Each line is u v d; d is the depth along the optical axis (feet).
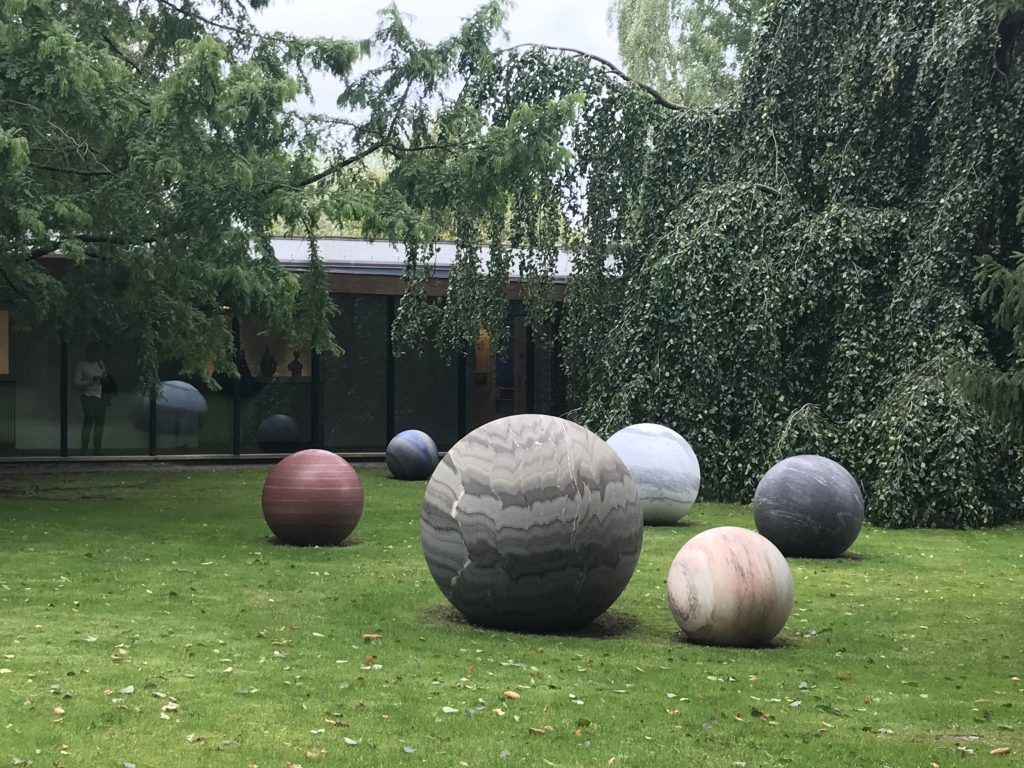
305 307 56.29
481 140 50.98
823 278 58.75
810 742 19.26
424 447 68.90
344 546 41.70
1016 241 57.72
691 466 50.21
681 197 66.13
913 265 57.11
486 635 27.14
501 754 17.89
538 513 26.66
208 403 76.48
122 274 53.78
